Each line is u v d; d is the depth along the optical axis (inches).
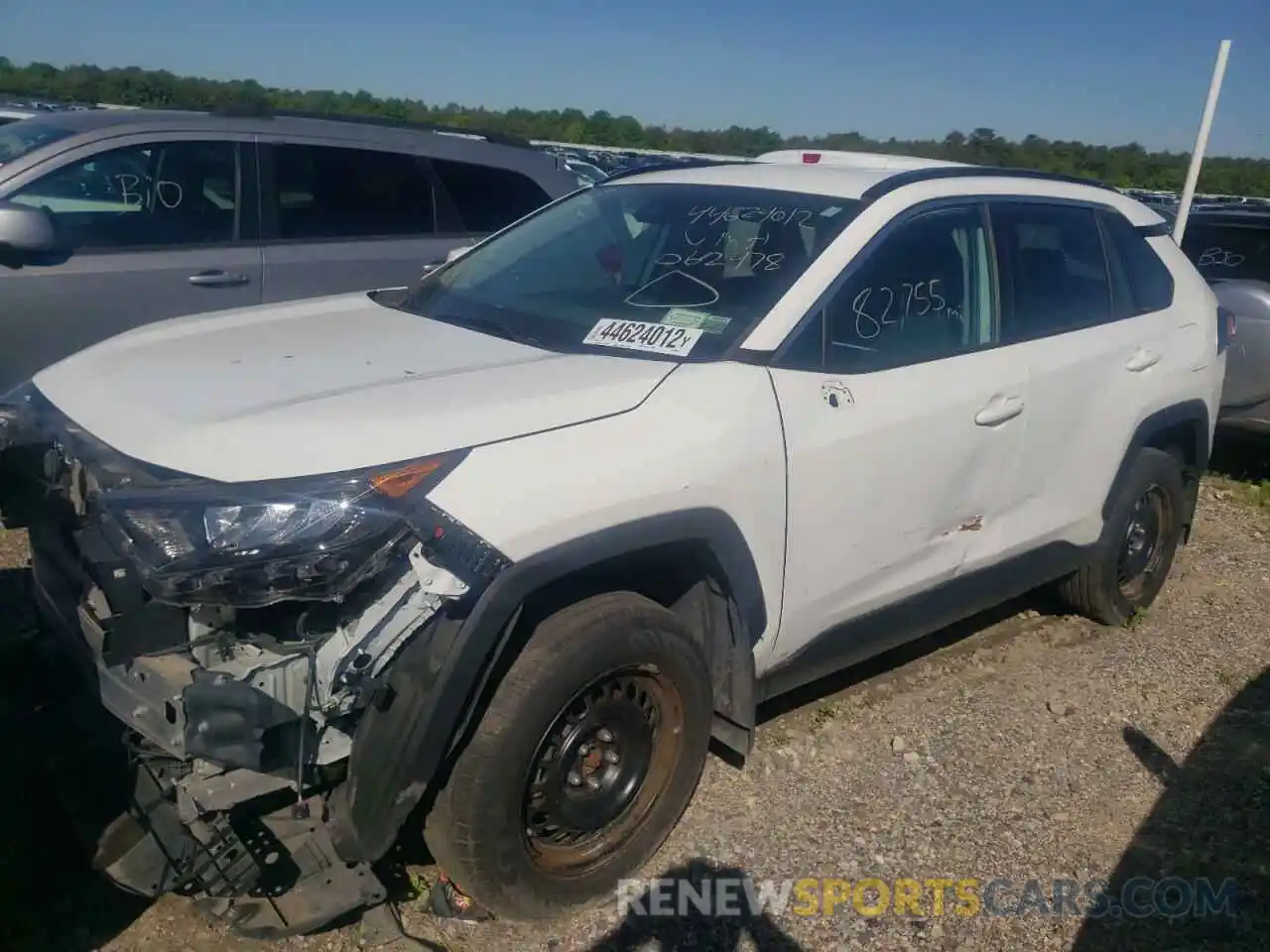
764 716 156.8
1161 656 188.7
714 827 132.3
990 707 166.7
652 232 150.0
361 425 101.4
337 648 96.3
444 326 139.3
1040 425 157.8
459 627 97.3
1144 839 137.9
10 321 201.2
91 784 109.3
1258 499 278.2
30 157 205.9
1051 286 165.5
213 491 94.7
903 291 141.7
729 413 118.3
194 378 115.3
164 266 216.5
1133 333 177.3
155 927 109.1
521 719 103.9
